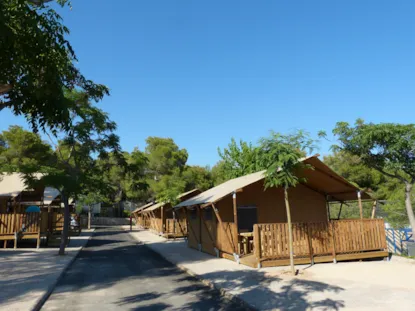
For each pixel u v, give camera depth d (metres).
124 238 27.70
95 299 7.48
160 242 22.92
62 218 23.41
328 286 8.02
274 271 10.20
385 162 12.90
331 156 40.03
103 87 11.63
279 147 9.46
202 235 16.75
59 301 7.36
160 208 30.31
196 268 11.23
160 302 7.16
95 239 26.56
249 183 12.63
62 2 6.23
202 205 14.20
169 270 11.58
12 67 4.84
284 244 11.32
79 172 16.45
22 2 4.40
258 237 11.12
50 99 5.37
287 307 6.31
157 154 50.97
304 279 8.91
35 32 4.58
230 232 12.82
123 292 8.17
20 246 19.31
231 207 14.80
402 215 16.22
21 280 9.34
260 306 6.43
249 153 34.16
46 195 25.91
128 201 59.88
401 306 6.17
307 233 11.62
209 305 6.89
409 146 11.95
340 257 11.76
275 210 15.41
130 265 12.82
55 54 5.25
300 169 10.85
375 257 12.30
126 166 18.45
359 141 12.70
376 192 30.97
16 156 35.62
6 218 17.64
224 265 11.73
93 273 10.99
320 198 15.98
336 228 12.00
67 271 11.35
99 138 17.09
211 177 50.97
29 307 6.53
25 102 5.38
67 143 16.52
